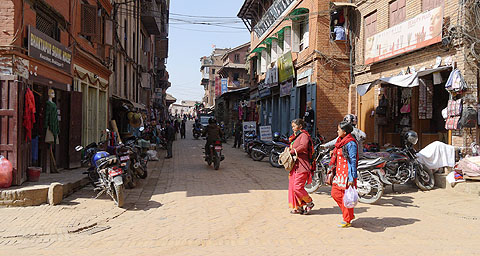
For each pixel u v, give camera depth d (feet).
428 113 35.73
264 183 32.73
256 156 51.93
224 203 24.73
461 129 30.32
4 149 23.79
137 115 55.83
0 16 24.31
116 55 61.82
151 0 89.51
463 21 30.22
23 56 25.02
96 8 40.42
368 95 46.73
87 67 40.86
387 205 24.48
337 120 53.67
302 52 60.08
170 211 22.79
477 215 21.39
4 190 22.21
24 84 24.91
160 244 16.43
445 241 16.71
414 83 31.63
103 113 48.88
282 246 15.99
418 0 36.60
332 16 52.85
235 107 122.21
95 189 24.48
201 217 21.21
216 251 15.33
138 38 87.86
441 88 35.58
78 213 21.54
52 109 29.66
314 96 53.93
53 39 29.89
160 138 75.87
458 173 28.60
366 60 44.45
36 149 29.91
